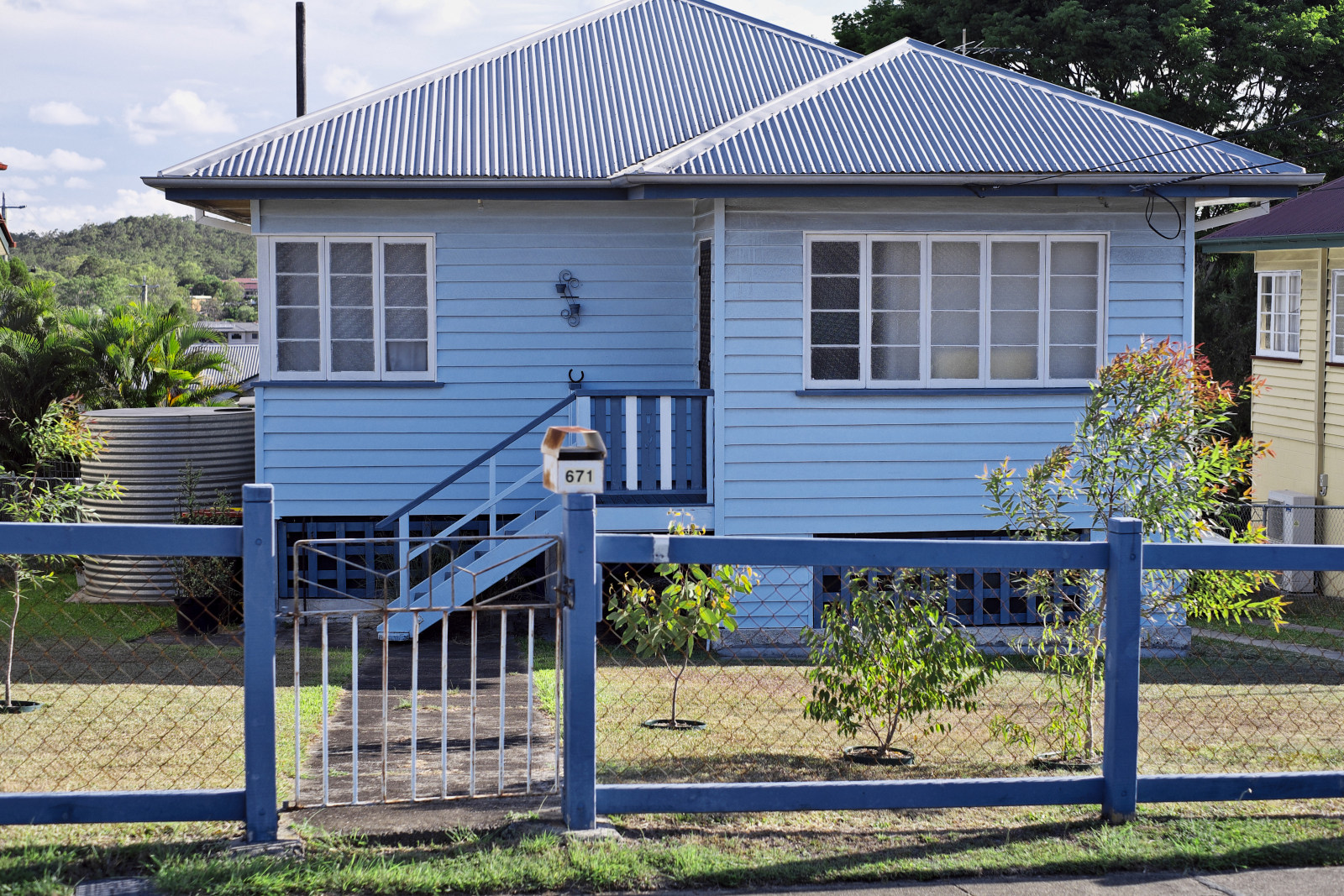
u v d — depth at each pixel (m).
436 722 7.69
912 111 12.42
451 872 4.70
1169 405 7.60
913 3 31.78
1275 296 20.86
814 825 5.45
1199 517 7.77
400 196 12.42
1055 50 28.75
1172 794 5.53
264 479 12.85
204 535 4.91
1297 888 4.82
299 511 12.90
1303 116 28.83
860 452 12.00
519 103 14.02
